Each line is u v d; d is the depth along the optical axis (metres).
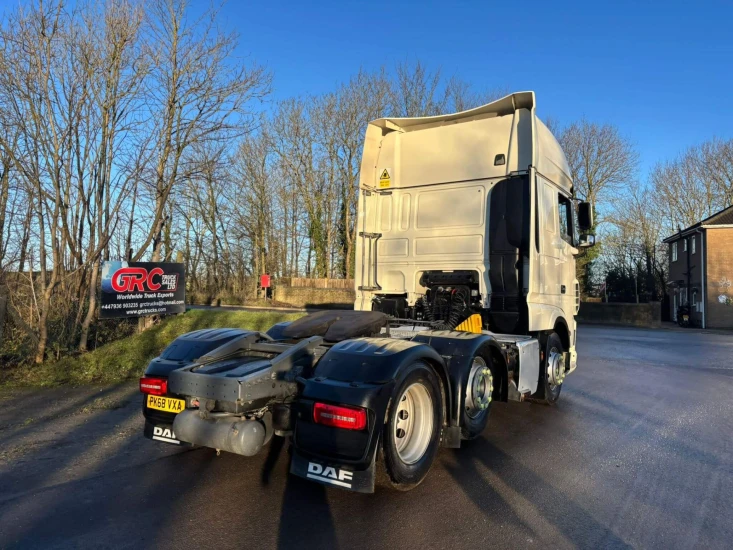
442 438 4.16
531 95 5.80
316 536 3.06
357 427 3.19
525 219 5.88
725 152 39.19
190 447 4.65
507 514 3.40
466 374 4.32
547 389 6.39
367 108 33.59
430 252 6.47
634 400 7.06
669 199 40.59
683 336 20.38
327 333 4.31
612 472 4.21
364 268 6.77
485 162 6.18
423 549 2.93
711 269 29.61
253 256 36.16
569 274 7.21
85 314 9.16
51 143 7.94
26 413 5.69
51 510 3.34
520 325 5.91
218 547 2.91
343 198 35.28
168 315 11.70
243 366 3.64
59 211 8.07
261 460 4.34
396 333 4.86
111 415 5.68
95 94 8.44
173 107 9.38
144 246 9.51
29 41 7.59
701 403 6.96
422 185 6.60
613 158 38.69
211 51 9.55
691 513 3.46
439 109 33.78
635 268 41.09
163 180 9.62
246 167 34.75
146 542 2.95
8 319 8.08
